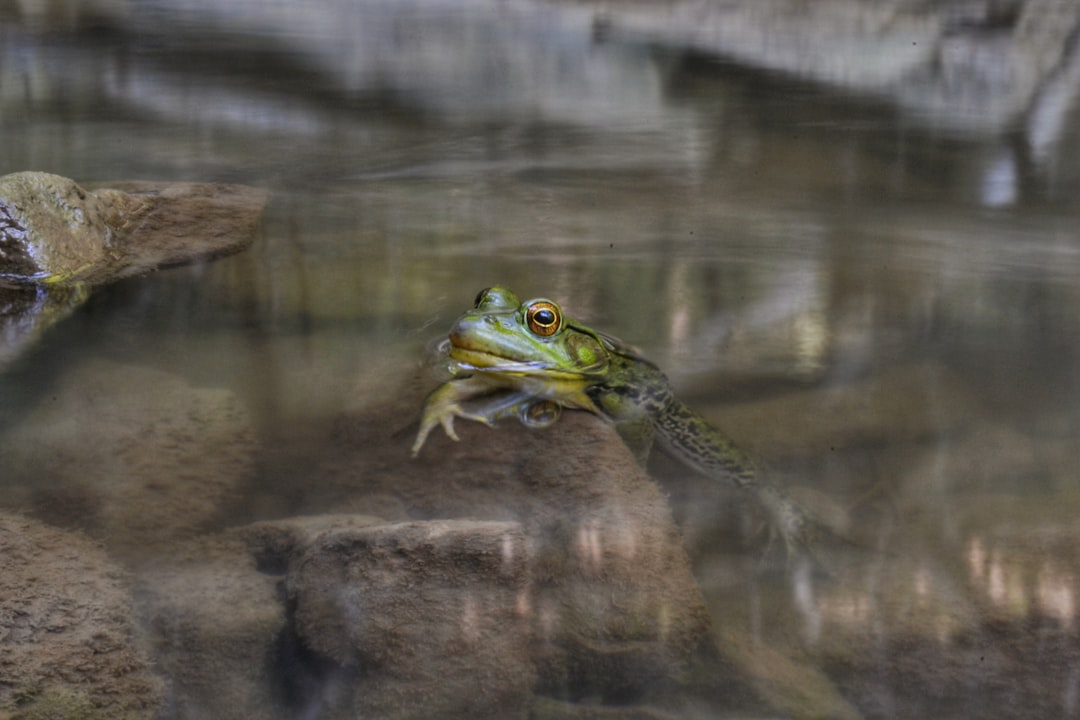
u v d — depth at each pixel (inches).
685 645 20.7
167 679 20.3
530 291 26.8
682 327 26.0
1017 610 21.2
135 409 23.5
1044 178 33.0
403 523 21.5
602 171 32.9
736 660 20.7
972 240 29.4
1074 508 22.4
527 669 20.5
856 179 32.8
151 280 27.0
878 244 29.2
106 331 25.4
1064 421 23.9
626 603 21.0
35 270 26.8
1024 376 24.8
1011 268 28.2
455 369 24.5
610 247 28.7
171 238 28.4
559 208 30.6
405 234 29.0
